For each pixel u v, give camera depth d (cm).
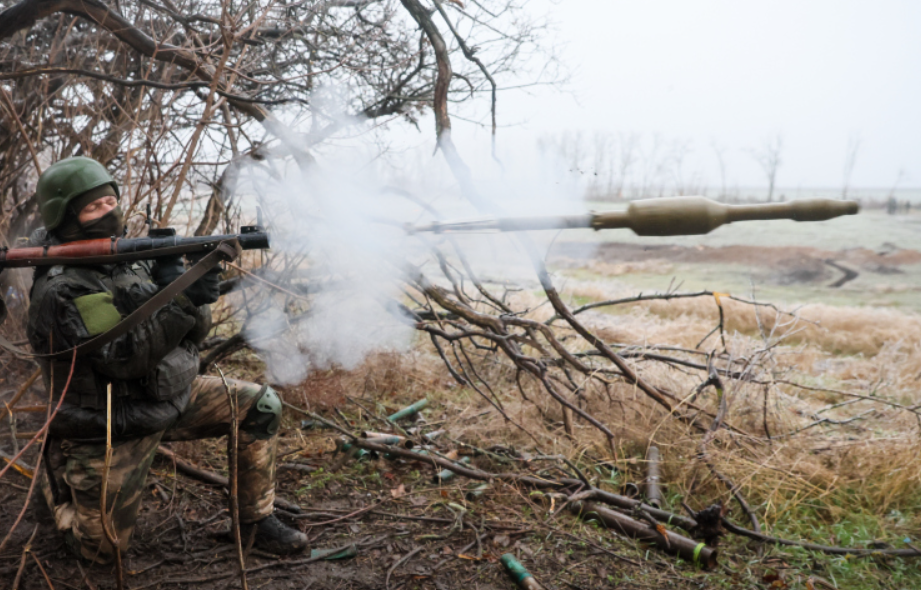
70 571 232
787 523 322
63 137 361
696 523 286
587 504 306
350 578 245
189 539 261
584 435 390
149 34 359
